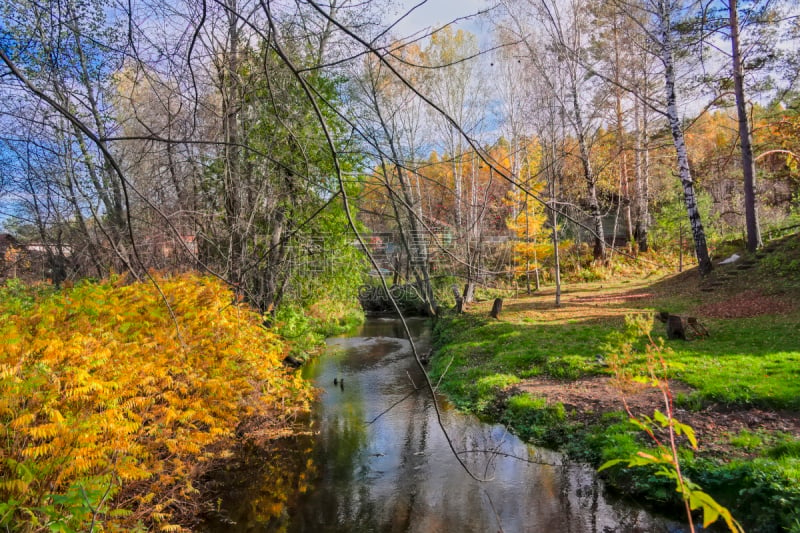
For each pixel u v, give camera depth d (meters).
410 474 6.96
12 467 3.66
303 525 5.70
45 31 3.24
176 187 6.16
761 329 10.52
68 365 4.29
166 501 5.38
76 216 8.41
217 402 6.40
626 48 17.58
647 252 26.39
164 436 5.34
